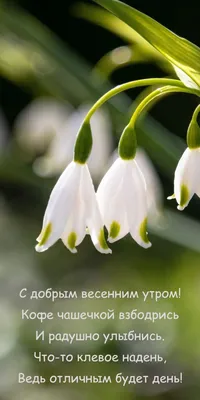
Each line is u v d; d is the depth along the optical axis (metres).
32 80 0.36
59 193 0.22
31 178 0.44
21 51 0.36
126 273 0.62
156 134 0.32
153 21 0.21
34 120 0.40
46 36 0.36
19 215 0.73
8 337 0.49
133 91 0.77
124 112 0.34
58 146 0.35
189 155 0.22
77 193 0.22
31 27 0.36
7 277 0.61
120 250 0.64
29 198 0.73
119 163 0.22
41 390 0.47
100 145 0.34
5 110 0.82
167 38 0.21
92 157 0.34
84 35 0.81
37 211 0.73
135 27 0.21
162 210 0.32
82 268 0.65
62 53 0.35
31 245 0.69
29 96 0.81
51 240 0.21
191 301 0.50
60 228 0.21
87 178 0.22
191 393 0.46
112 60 0.32
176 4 0.76
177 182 0.22
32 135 0.41
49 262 0.66
